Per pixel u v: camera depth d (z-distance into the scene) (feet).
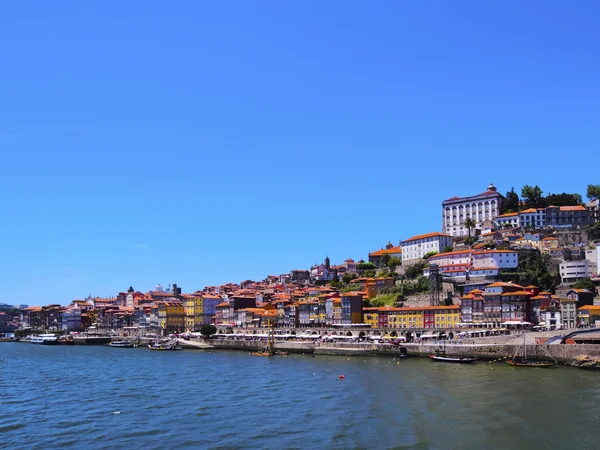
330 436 306.96
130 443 302.66
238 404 400.06
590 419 335.06
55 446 299.99
